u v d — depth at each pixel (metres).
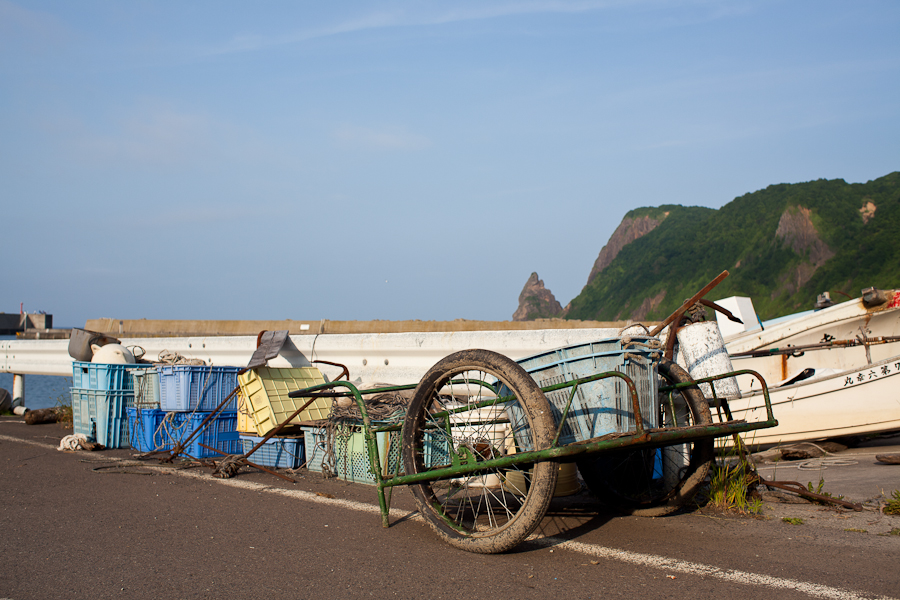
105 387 8.09
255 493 5.39
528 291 178.38
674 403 4.77
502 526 3.58
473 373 7.03
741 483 4.69
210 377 7.58
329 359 8.79
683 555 3.55
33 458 7.18
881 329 9.28
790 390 7.84
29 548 3.77
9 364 12.80
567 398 4.04
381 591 3.06
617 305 123.19
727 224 110.38
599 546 3.75
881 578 3.13
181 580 3.22
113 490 5.47
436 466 5.18
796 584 3.06
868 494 5.06
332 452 6.16
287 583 3.18
